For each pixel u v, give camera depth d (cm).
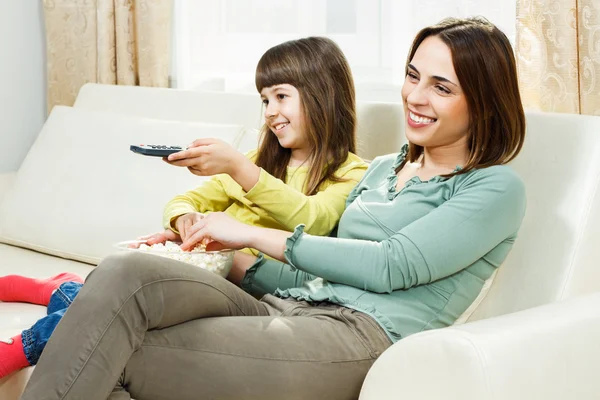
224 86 289
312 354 143
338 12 264
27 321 182
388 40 255
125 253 140
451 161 165
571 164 163
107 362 131
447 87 157
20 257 236
